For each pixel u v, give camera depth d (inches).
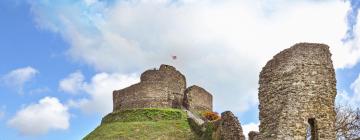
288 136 1053.8
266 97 1137.4
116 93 2581.2
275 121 1089.4
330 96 1108.5
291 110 1069.1
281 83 1111.0
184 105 2591.0
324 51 1135.6
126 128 2207.2
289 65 1111.0
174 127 2172.7
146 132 2133.4
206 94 2684.5
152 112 2353.6
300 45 1125.7
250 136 1302.9
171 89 2549.2
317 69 1112.2
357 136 1679.4
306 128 1063.6
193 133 2074.3
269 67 1152.8
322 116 1083.3
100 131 2269.9
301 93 1085.8
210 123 1911.9
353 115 1738.4
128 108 2475.4
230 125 1578.5
